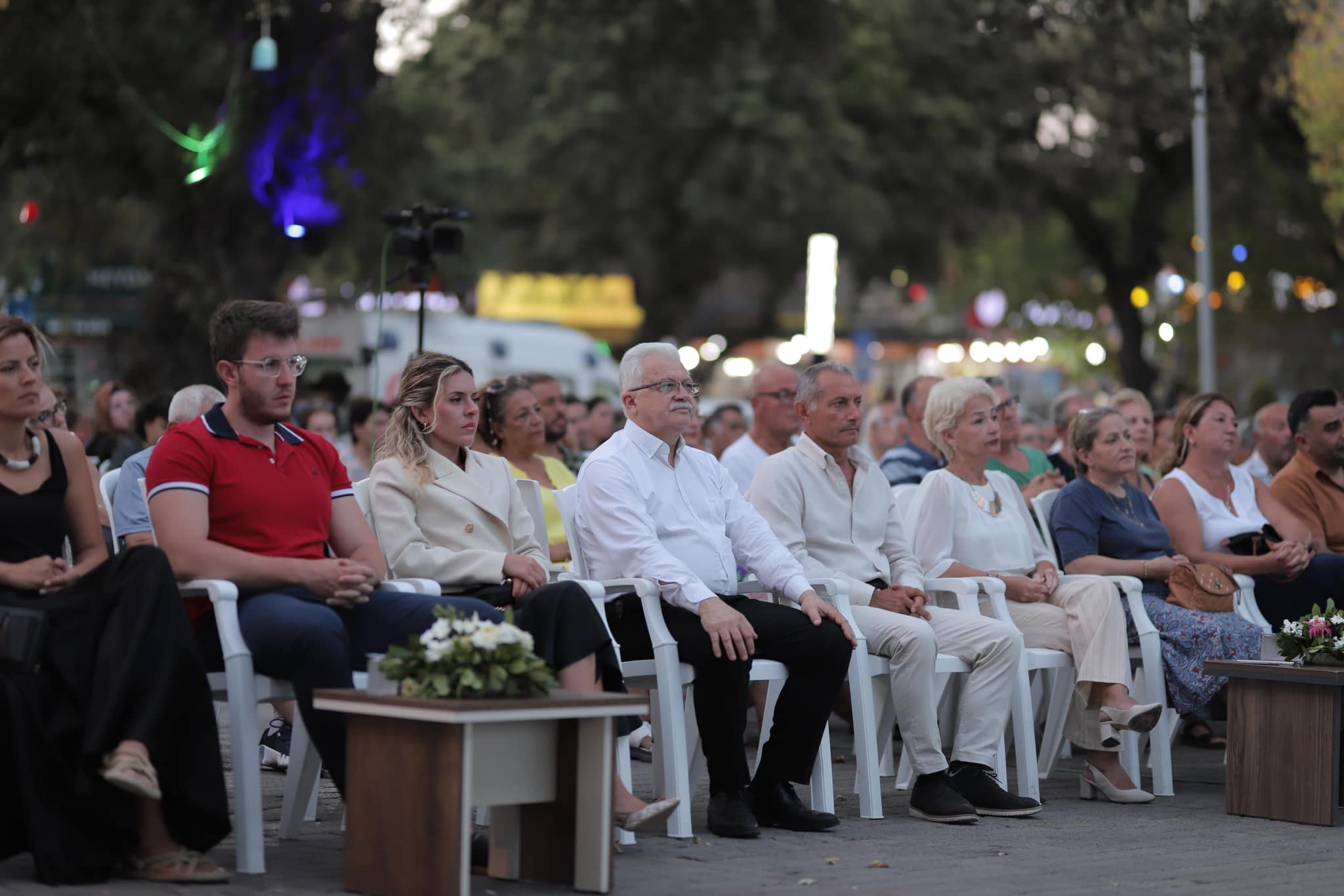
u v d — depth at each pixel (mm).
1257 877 13258
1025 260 77938
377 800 11609
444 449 15203
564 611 13094
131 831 11734
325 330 46312
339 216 47688
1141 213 64938
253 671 12359
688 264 84500
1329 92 38562
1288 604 20438
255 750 12242
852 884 12539
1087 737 17594
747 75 56562
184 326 47875
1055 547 20172
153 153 44844
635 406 15695
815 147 71062
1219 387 65938
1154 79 40812
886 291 118000
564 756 12141
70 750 11570
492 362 49219
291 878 12141
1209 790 18703
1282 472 22094
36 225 51719
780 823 15227
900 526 17828
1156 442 27469
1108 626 17500
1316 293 62188
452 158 66875
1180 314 64875
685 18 52406
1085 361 80062
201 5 44156
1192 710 18109
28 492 12734
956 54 60906
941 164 72250
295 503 13500
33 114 45094
